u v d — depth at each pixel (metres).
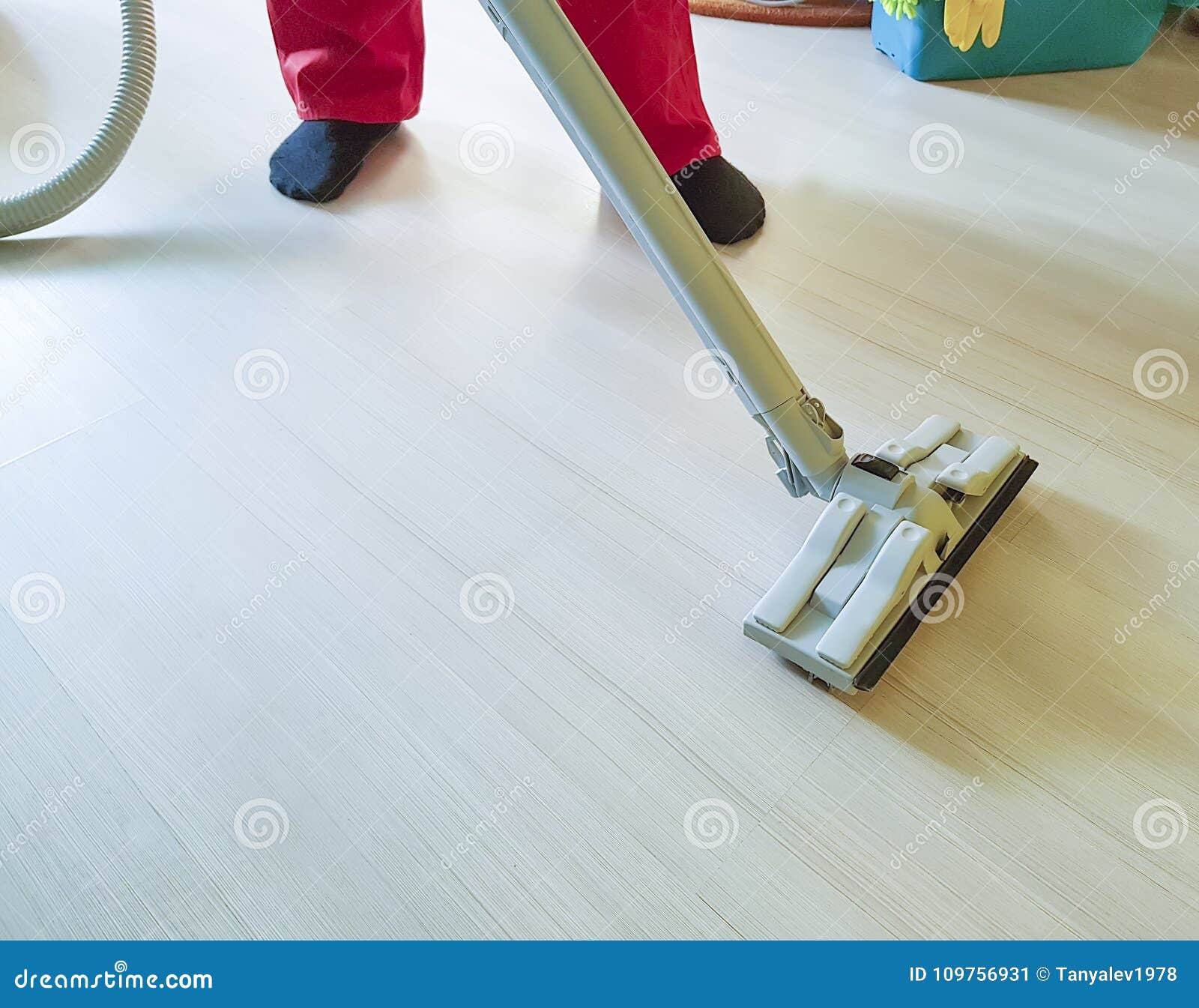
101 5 1.90
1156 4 1.48
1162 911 0.67
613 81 1.18
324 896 0.71
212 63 1.71
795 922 0.68
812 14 1.70
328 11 1.29
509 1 0.64
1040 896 0.68
